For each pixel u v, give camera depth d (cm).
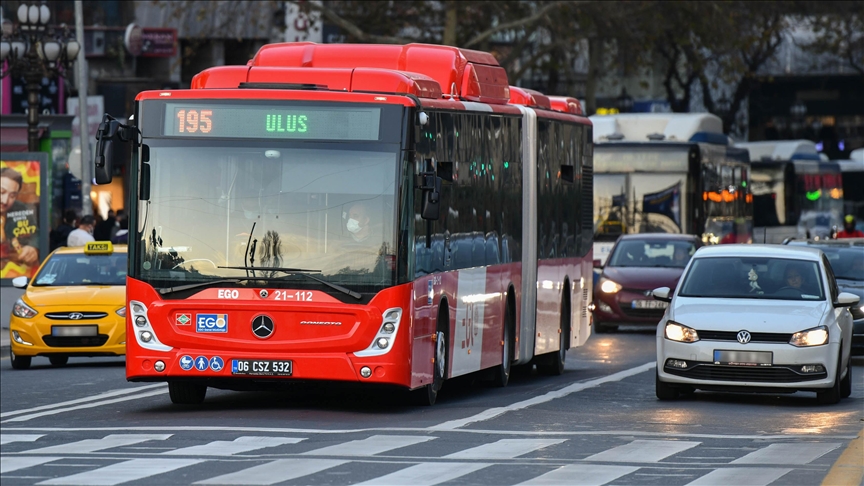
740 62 8588
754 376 2788
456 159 2795
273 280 2511
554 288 3566
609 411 2664
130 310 2547
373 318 2492
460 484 1764
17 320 3816
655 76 12950
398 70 2747
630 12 8069
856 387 3266
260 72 2641
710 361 2798
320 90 2573
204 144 2550
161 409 2698
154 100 2569
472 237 2906
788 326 2795
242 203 2533
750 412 2675
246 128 2545
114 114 8562
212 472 1845
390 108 2536
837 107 14375
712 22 8369
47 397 3036
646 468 1920
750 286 2969
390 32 8494
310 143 2536
